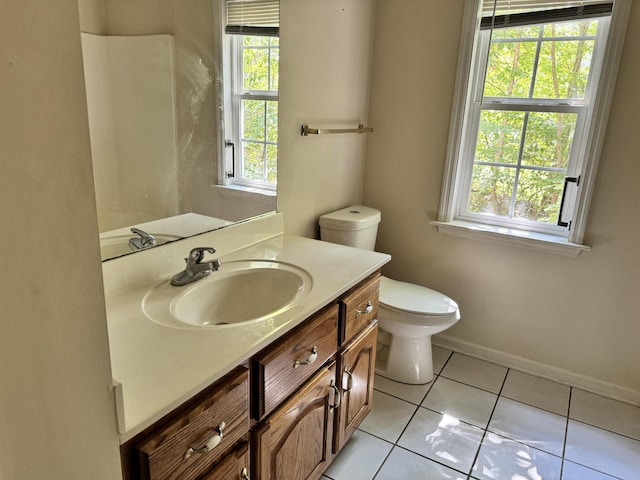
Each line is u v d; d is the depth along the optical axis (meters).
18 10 0.53
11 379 0.60
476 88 2.39
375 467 1.81
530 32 2.21
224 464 1.05
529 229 2.41
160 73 1.38
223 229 1.72
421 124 2.51
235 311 1.55
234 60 1.65
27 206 0.58
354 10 2.29
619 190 2.10
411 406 2.19
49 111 0.58
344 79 2.33
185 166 1.52
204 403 0.97
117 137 1.28
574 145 2.21
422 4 2.36
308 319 1.35
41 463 0.66
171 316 1.21
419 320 2.14
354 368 1.70
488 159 2.45
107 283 1.31
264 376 1.16
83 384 0.69
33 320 0.61
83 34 1.15
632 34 1.93
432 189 2.56
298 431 1.38
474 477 1.78
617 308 2.22
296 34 1.93
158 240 1.46
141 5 1.29
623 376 2.28
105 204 1.28
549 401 2.26
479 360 2.61
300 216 2.19
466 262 2.56
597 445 1.97
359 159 2.66
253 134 1.80
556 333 2.40
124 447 0.82
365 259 1.74
